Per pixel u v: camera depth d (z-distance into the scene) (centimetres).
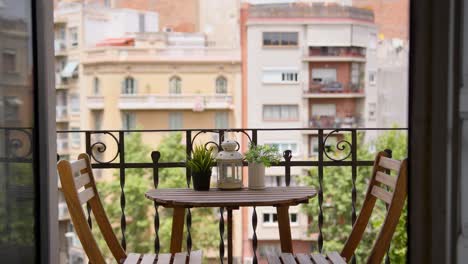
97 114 2138
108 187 2020
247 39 2114
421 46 182
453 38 179
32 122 188
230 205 231
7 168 179
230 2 2100
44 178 191
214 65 2127
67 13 2139
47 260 191
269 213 1898
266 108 2117
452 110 180
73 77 2141
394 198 229
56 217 198
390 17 2027
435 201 183
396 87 2017
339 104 2061
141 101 2128
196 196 246
